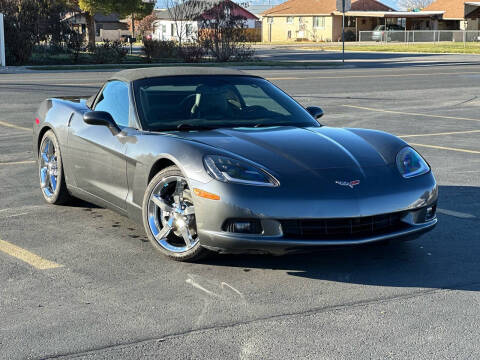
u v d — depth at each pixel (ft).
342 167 14.33
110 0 155.63
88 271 14.64
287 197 13.53
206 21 108.17
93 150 17.72
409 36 201.46
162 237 15.25
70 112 19.42
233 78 18.67
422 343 11.05
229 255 15.69
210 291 13.44
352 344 11.00
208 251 14.58
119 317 12.10
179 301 12.90
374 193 13.97
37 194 22.17
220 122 16.72
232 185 13.62
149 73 18.24
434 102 53.42
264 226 13.51
